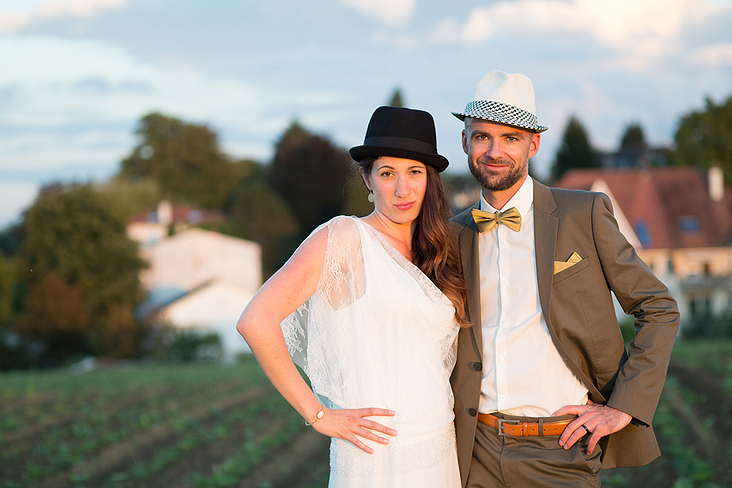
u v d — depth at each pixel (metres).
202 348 32.09
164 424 9.78
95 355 33.81
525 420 3.16
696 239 35.06
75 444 8.45
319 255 3.09
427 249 3.31
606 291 3.18
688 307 33.91
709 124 55.66
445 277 3.25
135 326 34.34
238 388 13.49
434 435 3.11
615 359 3.20
